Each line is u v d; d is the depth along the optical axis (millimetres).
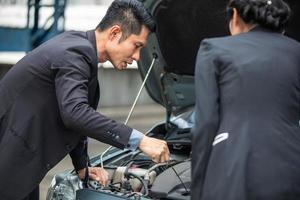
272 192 2799
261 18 3041
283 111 2900
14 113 3422
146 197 3418
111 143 3223
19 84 3438
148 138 3234
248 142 2828
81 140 3678
